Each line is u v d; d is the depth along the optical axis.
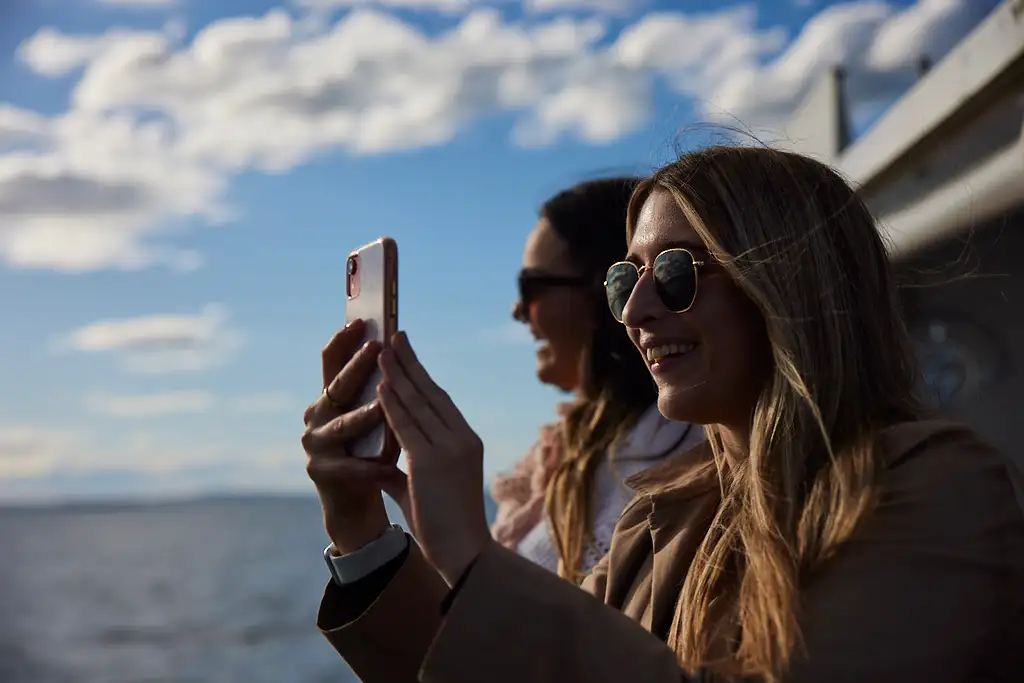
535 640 1.15
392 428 1.28
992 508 1.18
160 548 116.06
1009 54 4.36
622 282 1.53
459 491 1.22
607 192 2.69
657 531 1.61
